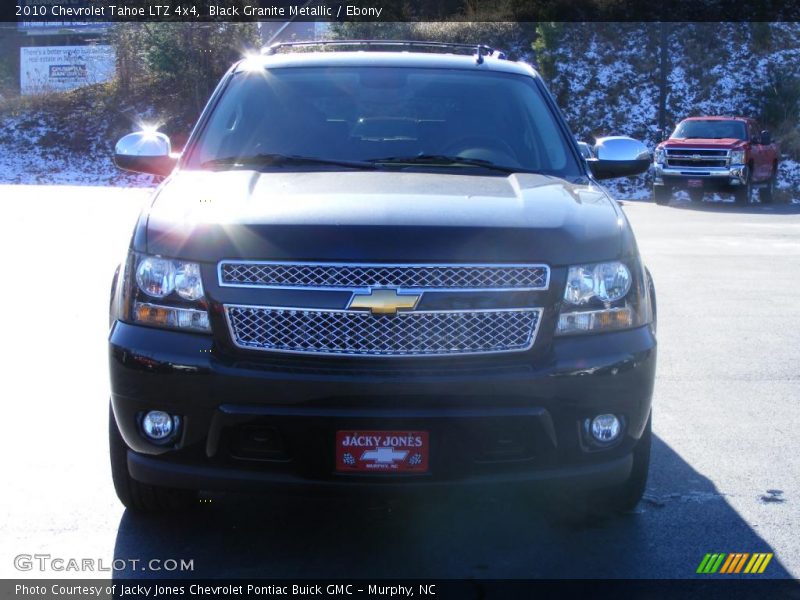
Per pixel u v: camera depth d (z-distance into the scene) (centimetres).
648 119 3181
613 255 400
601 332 390
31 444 529
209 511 450
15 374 666
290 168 482
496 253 379
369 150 505
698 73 3334
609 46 3438
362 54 578
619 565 398
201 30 3309
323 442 369
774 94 3169
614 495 443
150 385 377
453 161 498
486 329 376
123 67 3462
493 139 518
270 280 374
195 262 381
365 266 371
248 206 401
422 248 374
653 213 2059
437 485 373
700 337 816
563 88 3291
